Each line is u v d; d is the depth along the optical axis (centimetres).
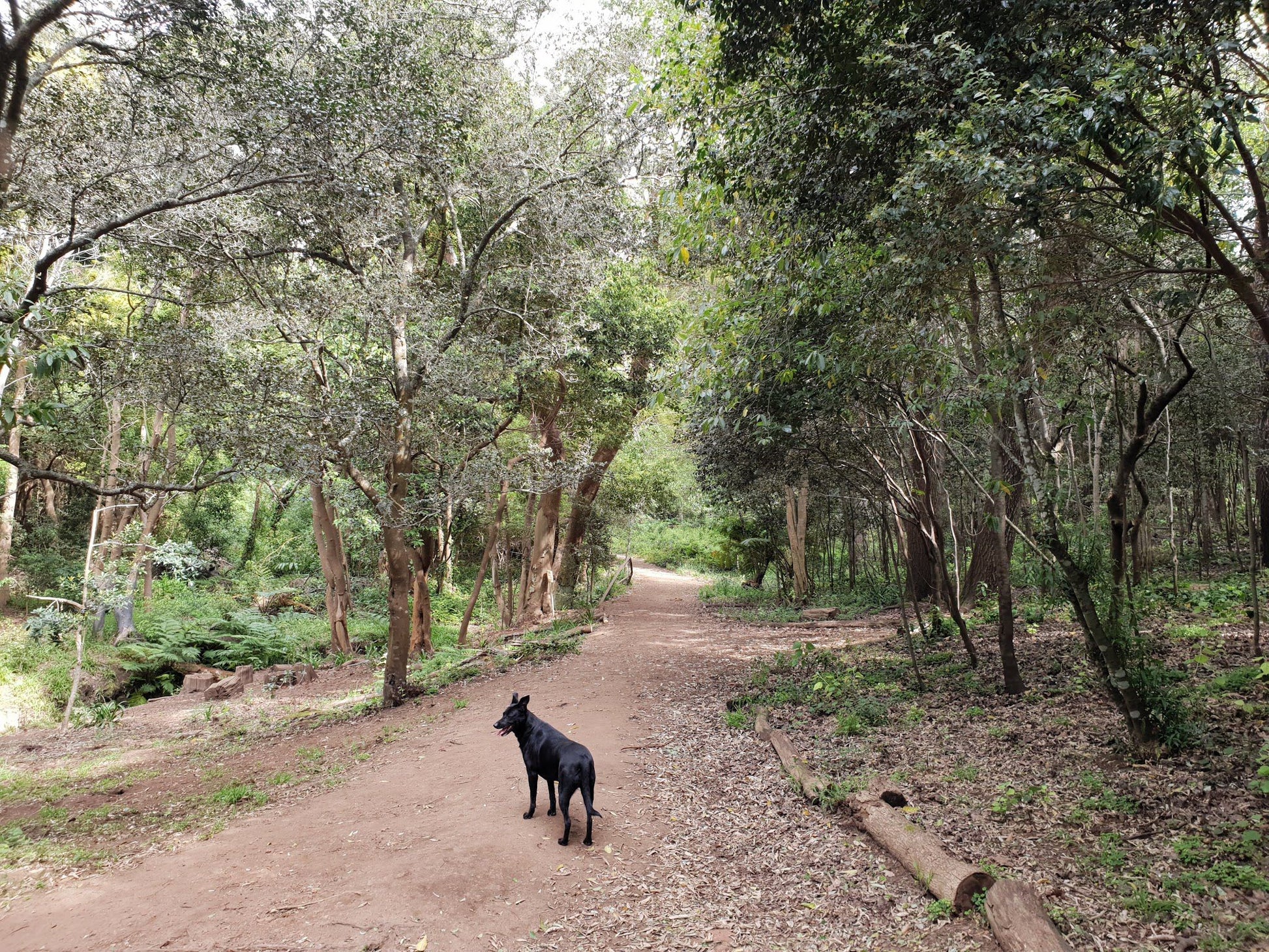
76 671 1505
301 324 1094
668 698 1116
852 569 2373
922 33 616
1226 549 1883
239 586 2647
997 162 500
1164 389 735
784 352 774
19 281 656
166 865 575
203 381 998
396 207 1089
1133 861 460
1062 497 641
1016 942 379
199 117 853
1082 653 972
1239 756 564
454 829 610
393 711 1224
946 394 751
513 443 1934
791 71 698
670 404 1124
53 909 495
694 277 1405
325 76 847
